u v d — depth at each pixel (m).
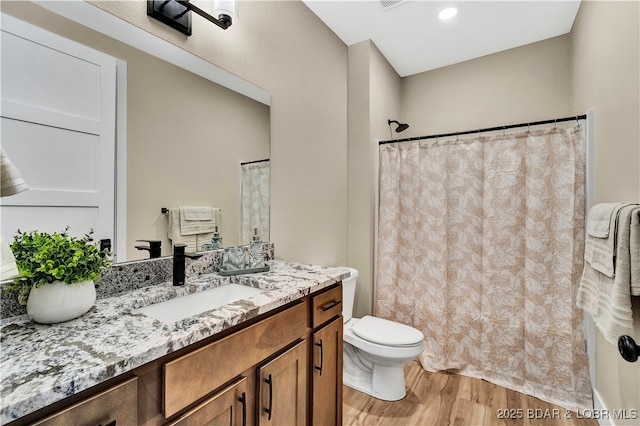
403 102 3.06
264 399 1.01
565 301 1.90
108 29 1.08
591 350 1.80
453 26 2.29
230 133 1.54
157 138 1.24
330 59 2.32
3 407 0.48
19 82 0.88
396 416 1.75
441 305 2.26
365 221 2.47
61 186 0.97
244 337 0.94
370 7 2.08
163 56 1.25
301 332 1.21
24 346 0.69
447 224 2.29
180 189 1.32
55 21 0.96
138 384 0.68
